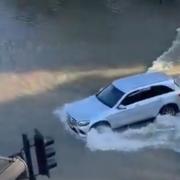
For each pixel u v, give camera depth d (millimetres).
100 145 43219
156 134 44500
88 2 89875
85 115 44250
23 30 76500
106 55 65688
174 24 77875
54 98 53844
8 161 23625
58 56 65750
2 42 71562
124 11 85000
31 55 66312
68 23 79312
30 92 55375
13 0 91438
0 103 52812
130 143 43312
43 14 83875
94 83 57312
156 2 89125
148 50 67000
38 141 21625
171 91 46031
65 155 42156
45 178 38969
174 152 42031
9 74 60094
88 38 72438
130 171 39625
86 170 40000
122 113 44344
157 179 38438
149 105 45125
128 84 46062
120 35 73438
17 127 47719
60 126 47500
